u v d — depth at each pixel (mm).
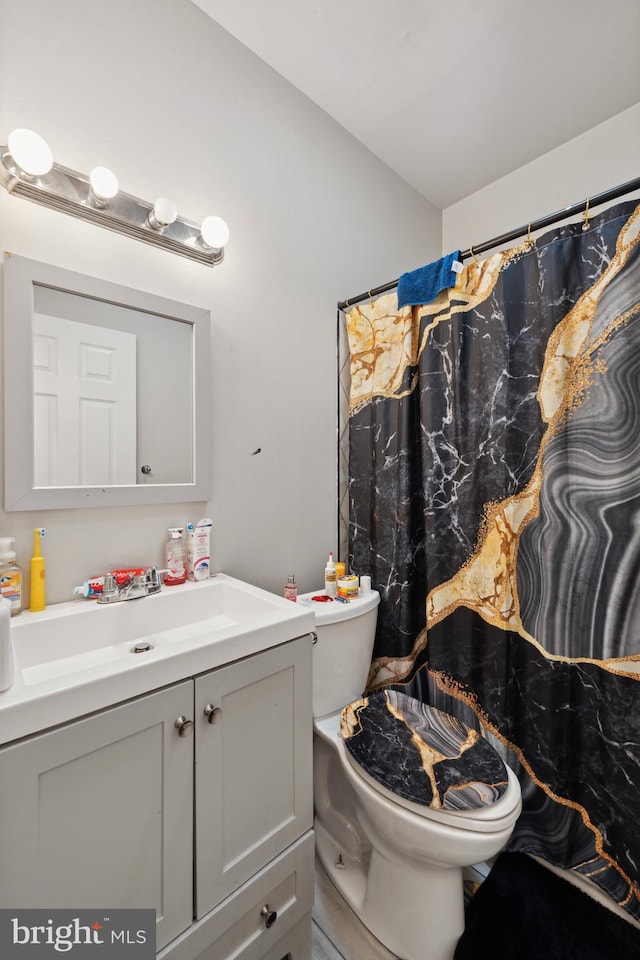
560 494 1192
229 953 863
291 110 1566
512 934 1026
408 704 1263
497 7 1288
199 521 1293
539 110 1682
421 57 1459
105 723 679
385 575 1616
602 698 1123
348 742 1088
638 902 1053
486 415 1359
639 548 1062
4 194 945
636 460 1066
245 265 1419
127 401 1141
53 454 1017
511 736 1301
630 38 1387
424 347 1507
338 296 1752
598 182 1746
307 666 1023
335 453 1744
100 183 993
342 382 1777
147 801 735
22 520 979
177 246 1209
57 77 1023
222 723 843
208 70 1321
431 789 934
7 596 925
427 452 1499
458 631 1431
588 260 1145
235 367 1393
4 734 586
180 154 1252
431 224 2258
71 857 652
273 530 1509
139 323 1166
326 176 1695
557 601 1200
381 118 1724
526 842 1247
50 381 1011
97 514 1098
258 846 913
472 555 1397
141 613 1076
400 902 1028
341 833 1287
